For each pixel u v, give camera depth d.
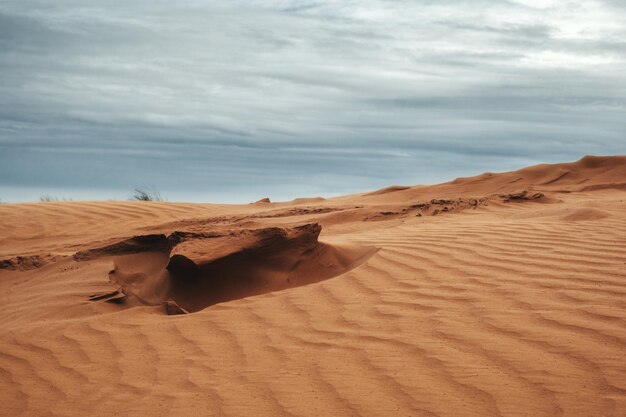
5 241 13.11
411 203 13.14
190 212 15.88
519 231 7.86
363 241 8.16
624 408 3.94
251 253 7.01
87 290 7.29
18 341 6.11
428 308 5.69
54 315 6.82
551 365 4.49
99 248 8.39
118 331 6.10
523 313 5.34
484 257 6.85
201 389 4.77
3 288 8.30
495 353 4.74
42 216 15.06
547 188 17.12
